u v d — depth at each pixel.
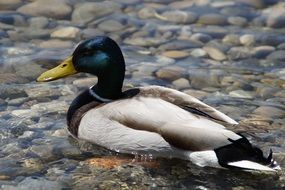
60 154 11.07
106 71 11.56
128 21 16.83
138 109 10.73
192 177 10.54
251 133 10.70
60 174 10.50
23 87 13.31
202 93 13.48
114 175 10.54
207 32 16.42
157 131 10.51
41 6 17.22
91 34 16.09
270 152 10.26
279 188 10.34
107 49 11.57
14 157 10.93
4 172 10.46
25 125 11.89
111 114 10.91
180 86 13.75
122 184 10.34
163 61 14.92
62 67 11.88
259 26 16.81
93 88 11.73
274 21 17.02
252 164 10.09
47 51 15.09
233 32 16.47
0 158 10.88
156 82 13.84
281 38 16.19
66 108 12.55
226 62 15.06
